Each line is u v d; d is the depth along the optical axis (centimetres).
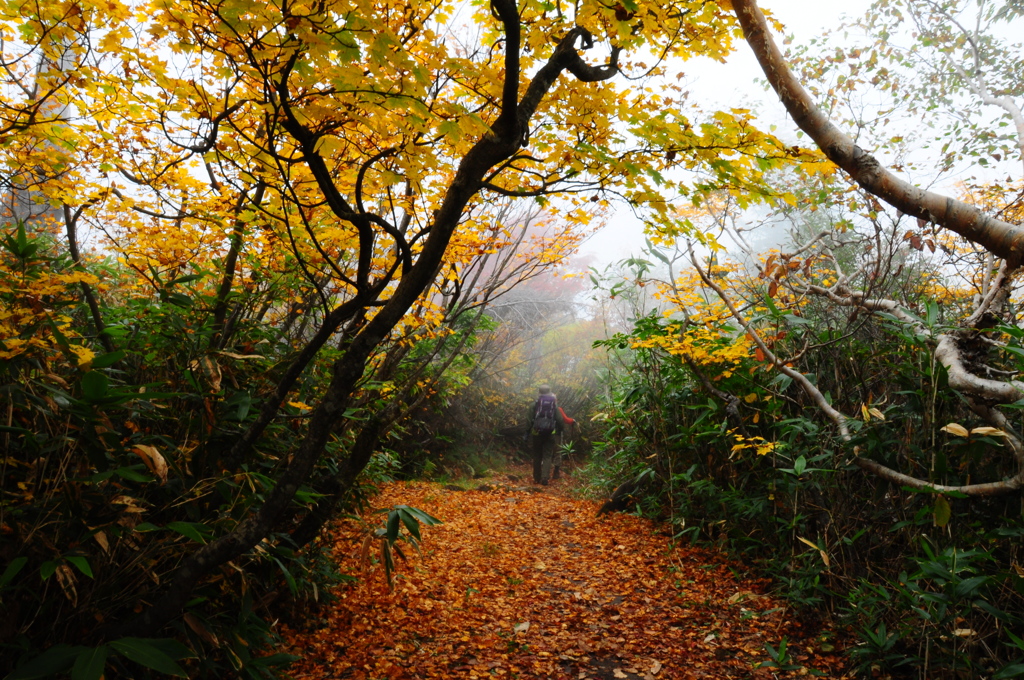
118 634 201
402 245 211
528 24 217
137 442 224
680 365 485
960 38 469
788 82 269
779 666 280
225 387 274
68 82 216
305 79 177
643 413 559
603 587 409
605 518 585
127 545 208
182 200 277
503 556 483
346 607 342
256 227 274
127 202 265
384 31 159
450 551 488
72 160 255
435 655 305
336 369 202
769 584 390
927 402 303
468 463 912
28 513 190
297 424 308
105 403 184
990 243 267
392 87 178
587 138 233
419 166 213
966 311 417
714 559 441
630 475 630
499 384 1017
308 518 280
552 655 315
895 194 277
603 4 184
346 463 287
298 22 154
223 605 258
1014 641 231
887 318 351
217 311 286
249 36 166
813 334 403
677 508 509
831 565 329
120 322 274
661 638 332
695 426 464
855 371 377
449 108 183
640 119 214
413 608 359
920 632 267
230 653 219
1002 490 253
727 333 500
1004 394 254
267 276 300
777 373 407
